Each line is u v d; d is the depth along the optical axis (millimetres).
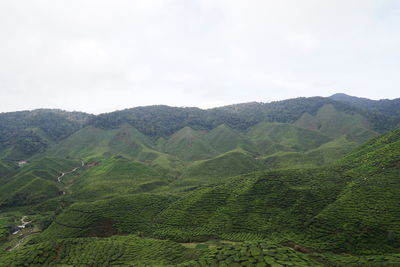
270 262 38656
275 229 73000
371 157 108562
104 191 144250
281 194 90250
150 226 87750
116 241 67375
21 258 56656
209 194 101125
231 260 41531
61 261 56125
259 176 107625
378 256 51719
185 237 76875
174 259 56125
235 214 84812
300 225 71750
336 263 49500
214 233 77062
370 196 75188
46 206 132125
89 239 66938
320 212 75500
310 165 171375
